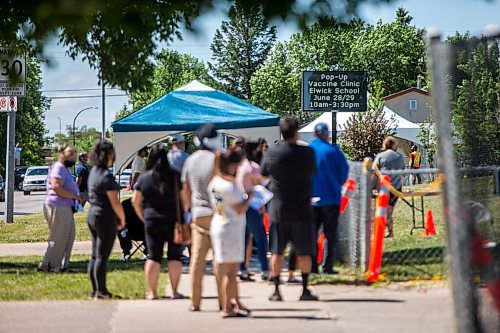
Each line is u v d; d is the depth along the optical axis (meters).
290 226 16.75
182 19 24.83
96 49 25.55
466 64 13.95
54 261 22.84
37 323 15.15
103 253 17.67
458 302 9.95
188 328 14.53
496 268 11.23
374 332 13.93
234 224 15.09
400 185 26.84
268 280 19.36
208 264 23.70
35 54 23.39
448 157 9.84
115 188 17.36
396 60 147.62
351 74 33.16
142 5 17.16
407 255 22.30
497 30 11.58
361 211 19.98
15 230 38.22
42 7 12.09
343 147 64.94
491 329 11.14
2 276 21.73
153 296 17.58
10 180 41.97
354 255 20.56
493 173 14.51
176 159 18.44
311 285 18.91
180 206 17.19
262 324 14.73
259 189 19.84
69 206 22.81
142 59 25.70
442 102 9.81
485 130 14.51
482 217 11.99
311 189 16.81
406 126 71.25
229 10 17.94
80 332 14.34
